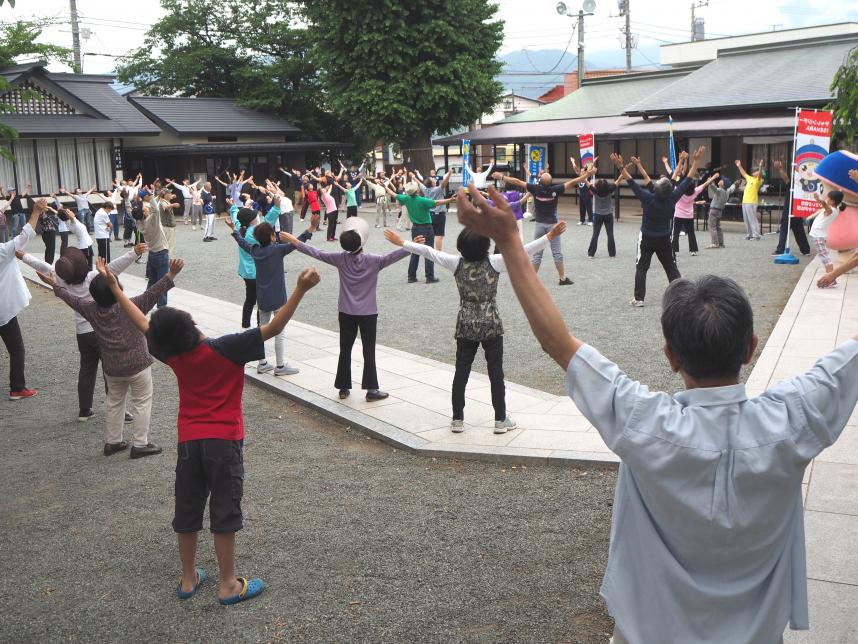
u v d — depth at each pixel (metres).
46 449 7.27
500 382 6.83
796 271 14.63
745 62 29.83
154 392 9.17
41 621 4.29
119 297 4.94
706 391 1.96
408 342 10.72
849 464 5.54
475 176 22.45
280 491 6.03
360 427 7.33
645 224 11.84
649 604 2.00
